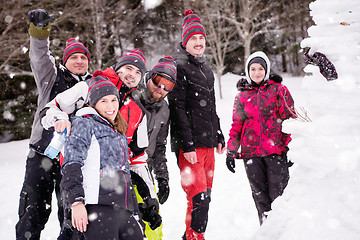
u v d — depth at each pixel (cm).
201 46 374
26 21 1345
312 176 218
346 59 219
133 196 246
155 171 335
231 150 378
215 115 385
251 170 368
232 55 2922
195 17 379
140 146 289
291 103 358
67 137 231
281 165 359
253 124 365
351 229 178
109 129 238
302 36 2867
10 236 401
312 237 185
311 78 240
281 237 199
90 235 223
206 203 352
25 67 1664
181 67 362
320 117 227
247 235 364
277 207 222
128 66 284
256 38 2938
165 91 305
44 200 313
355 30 222
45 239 388
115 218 229
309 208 200
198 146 365
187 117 367
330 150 211
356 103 209
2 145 1261
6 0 1296
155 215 284
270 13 2705
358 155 199
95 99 240
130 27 2422
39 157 307
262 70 367
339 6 221
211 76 384
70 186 215
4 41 1302
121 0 2023
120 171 236
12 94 1434
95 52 1844
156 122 313
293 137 251
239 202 466
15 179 697
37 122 308
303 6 2750
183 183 363
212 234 376
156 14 2775
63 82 326
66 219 240
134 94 287
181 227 410
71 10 1609
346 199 190
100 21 1827
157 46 2734
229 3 2284
